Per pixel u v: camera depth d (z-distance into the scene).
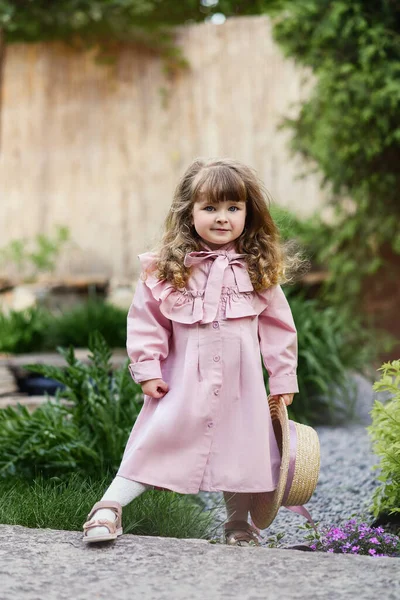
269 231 2.98
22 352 6.92
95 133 9.44
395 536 2.85
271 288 2.93
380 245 7.55
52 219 9.52
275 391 2.89
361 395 5.89
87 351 6.37
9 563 2.30
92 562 2.32
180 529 2.92
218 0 9.88
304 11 6.82
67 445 3.52
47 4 8.95
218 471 2.70
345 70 6.67
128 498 2.65
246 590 2.10
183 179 2.97
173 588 2.12
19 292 8.79
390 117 6.78
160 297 2.81
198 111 9.17
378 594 2.05
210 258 2.88
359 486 3.78
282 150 8.85
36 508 2.93
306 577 2.18
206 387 2.74
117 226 9.38
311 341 5.40
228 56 9.06
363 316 7.46
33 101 9.54
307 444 2.73
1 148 9.61
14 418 3.77
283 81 8.90
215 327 2.79
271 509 2.68
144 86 9.31
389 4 6.72
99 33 9.22
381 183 7.06
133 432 2.81
